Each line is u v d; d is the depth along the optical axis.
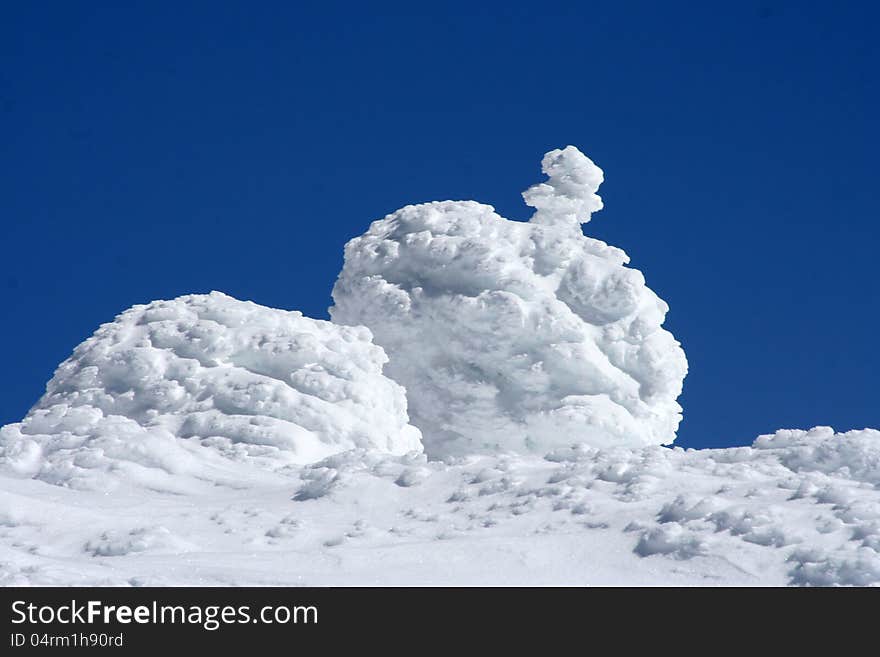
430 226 44.09
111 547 17.86
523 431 41.53
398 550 17.00
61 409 28.64
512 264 42.62
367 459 23.09
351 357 33.34
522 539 17.17
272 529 19.02
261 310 34.41
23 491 22.27
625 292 42.78
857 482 18.33
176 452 24.75
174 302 34.56
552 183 47.97
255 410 30.61
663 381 42.41
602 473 19.52
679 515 17.00
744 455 20.19
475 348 41.62
